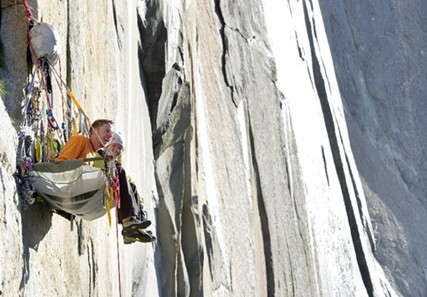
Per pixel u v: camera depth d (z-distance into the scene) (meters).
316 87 43.34
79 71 13.77
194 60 24.42
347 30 49.56
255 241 28.72
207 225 23.02
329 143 41.97
